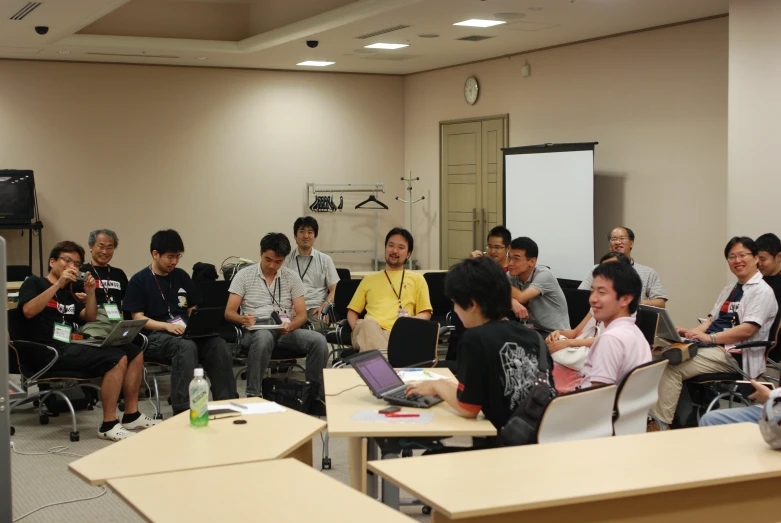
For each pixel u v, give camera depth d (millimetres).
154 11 9758
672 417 4773
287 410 3289
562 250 8633
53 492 4227
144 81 10445
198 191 10750
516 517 2174
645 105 8133
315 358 5730
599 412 3002
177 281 5914
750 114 6109
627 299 3449
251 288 5957
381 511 2125
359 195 11500
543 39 8672
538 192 8883
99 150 10312
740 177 6203
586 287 6312
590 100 8742
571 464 2432
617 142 8469
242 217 10969
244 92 10867
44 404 5914
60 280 5184
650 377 3275
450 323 6348
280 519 2066
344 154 11383
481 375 2979
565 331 5098
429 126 11180
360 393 3555
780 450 2594
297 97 11109
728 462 2465
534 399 2826
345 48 9250
